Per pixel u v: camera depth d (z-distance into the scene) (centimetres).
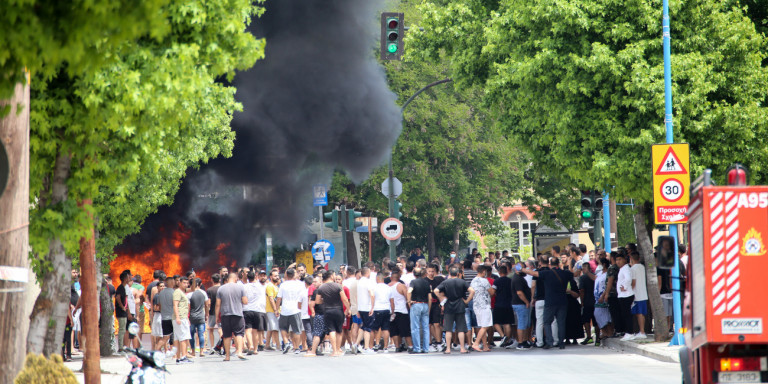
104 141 2870
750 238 2088
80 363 5141
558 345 5188
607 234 7325
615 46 5125
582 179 5300
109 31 1583
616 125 5031
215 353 5866
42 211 2723
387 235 7206
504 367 4153
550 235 9938
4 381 2267
